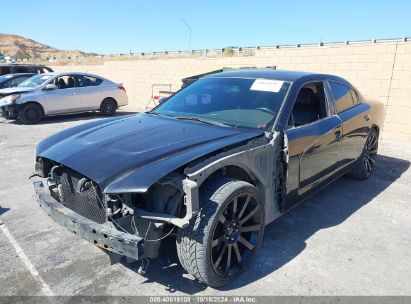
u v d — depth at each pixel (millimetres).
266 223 3428
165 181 2564
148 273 3141
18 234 3803
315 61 9922
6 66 17531
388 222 4270
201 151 2818
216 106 3920
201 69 13430
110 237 2574
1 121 11797
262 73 4262
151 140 3119
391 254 3555
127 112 14602
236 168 3168
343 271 3246
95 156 2895
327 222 4227
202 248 2684
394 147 8133
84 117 12844
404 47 8398
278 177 3482
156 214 2621
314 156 3881
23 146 7902
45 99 11477
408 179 5867
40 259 3330
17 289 2900
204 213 2717
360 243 3752
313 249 3605
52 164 3320
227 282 2971
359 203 4824
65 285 2963
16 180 5527
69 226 2863
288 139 3412
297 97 3814
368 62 8984
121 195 2617
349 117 4668
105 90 13094
